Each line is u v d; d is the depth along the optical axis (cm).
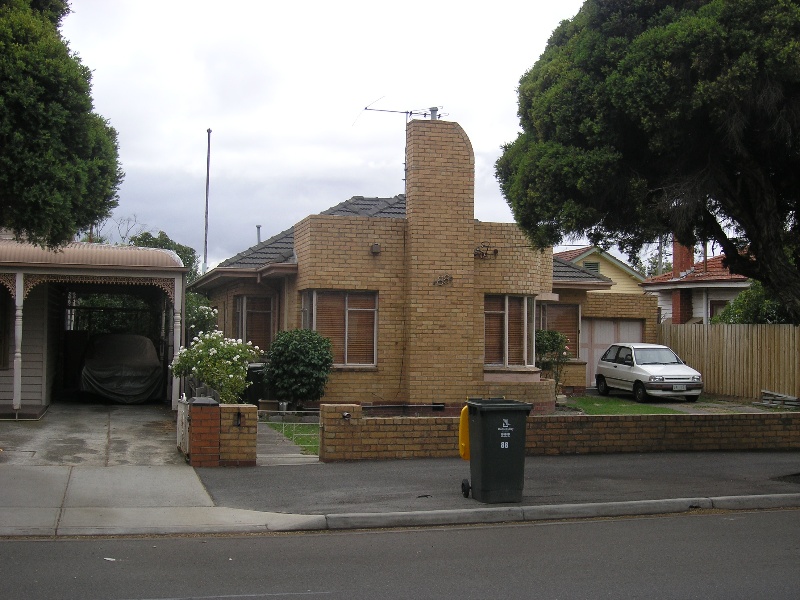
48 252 1725
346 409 1341
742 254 1480
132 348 2086
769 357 2548
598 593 711
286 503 1050
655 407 2386
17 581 732
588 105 1287
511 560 827
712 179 1254
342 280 1980
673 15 1263
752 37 1162
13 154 1091
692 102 1177
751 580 753
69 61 1142
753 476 1274
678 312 3322
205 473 1216
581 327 2950
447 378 1984
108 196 1242
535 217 1335
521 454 1076
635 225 1352
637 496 1118
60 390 2162
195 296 3042
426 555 846
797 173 1318
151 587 721
